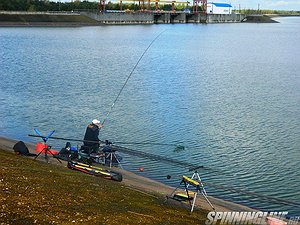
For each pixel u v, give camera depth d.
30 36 121.88
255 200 18.48
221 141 28.16
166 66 69.94
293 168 23.11
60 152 21.19
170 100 41.69
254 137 29.28
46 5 195.25
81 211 11.90
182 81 54.41
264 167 23.20
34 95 42.00
